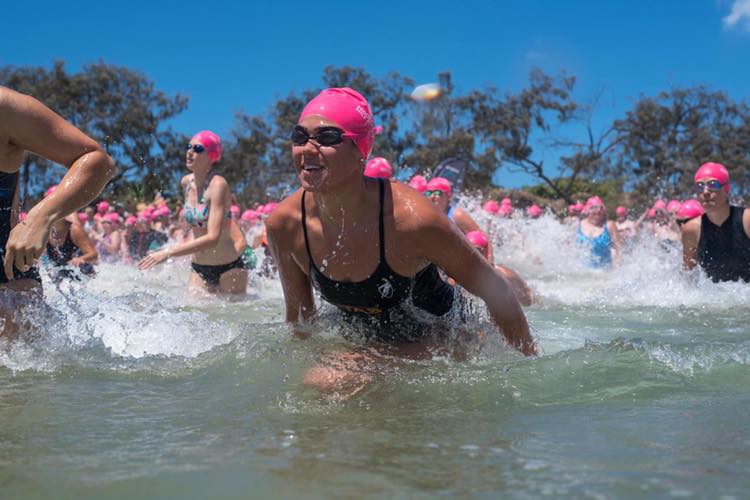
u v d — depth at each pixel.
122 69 32.53
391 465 1.71
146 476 1.65
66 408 2.28
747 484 1.56
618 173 37.41
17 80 33.03
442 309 3.20
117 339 3.39
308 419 2.16
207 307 5.75
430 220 2.78
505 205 16.50
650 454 1.79
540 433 1.99
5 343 3.10
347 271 2.93
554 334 4.17
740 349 3.08
